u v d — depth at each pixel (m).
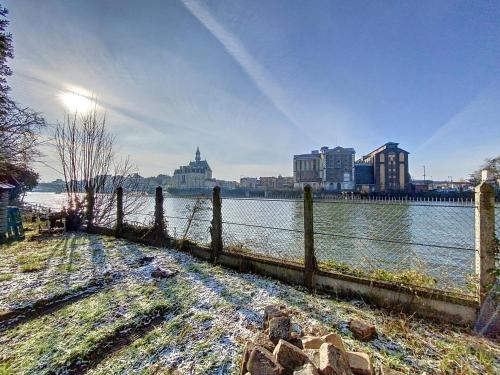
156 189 7.20
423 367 2.27
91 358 2.52
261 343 2.27
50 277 4.68
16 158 8.92
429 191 51.59
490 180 2.85
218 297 3.73
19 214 9.11
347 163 74.81
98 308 3.47
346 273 3.85
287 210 8.92
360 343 2.63
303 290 3.98
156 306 3.45
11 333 2.96
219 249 5.38
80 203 9.96
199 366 2.34
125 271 4.96
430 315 3.08
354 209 12.86
